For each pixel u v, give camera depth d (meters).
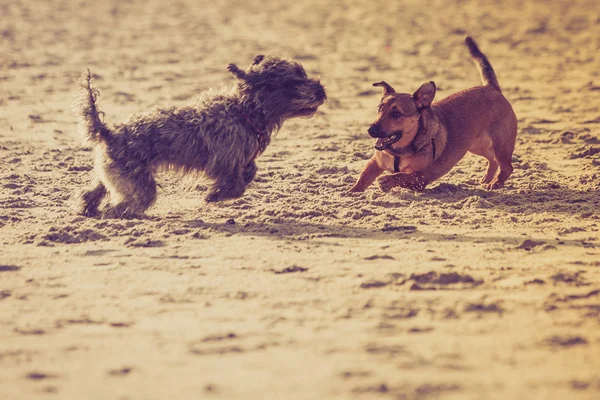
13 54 32.88
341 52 34.41
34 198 13.64
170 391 6.57
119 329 8.02
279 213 12.62
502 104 14.08
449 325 8.05
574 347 7.50
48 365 7.15
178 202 13.40
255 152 12.38
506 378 6.78
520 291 9.12
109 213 12.16
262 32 40.59
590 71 29.44
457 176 15.20
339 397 6.42
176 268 9.99
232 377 6.83
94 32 40.00
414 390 6.52
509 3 52.00
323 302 8.77
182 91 25.27
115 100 23.80
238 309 8.57
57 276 9.73
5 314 8.48
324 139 19.17
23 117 21.45
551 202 13.38
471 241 11.18
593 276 9.63
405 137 12.81
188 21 44.72
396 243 11.08
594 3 50.62
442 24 43.47
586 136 18.95
